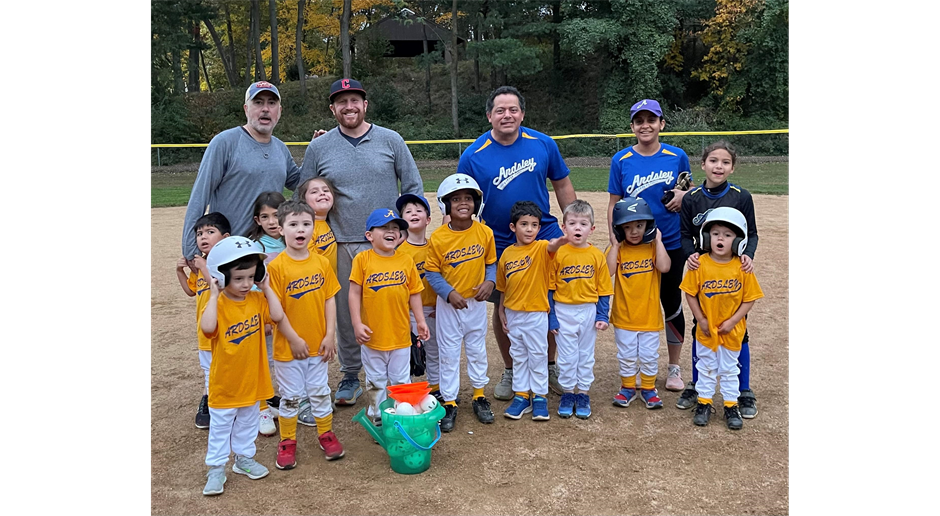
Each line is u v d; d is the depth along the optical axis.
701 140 27.36
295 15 35.97
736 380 4.32
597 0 30.83
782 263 9.25
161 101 30.77
